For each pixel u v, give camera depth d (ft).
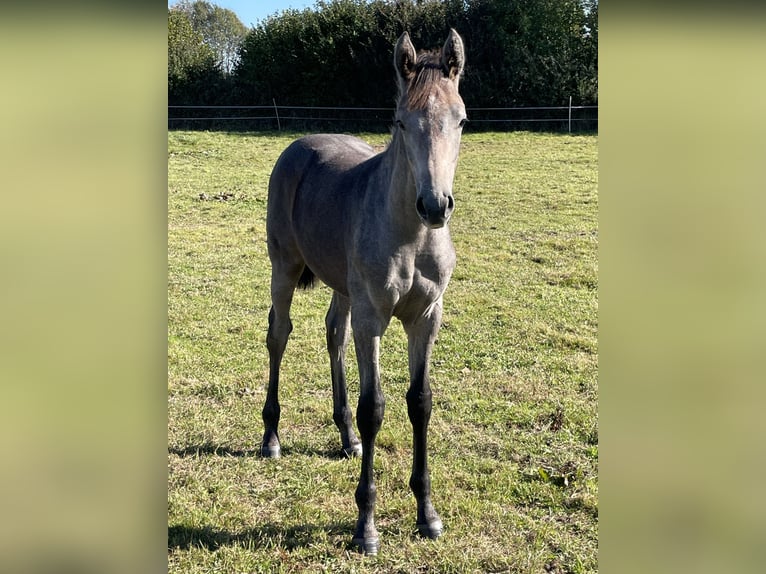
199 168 48.26
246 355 18.42
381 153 11.44
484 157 53.21
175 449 13.65
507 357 18.04
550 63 72.18
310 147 14.16
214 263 27.27
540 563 10.19
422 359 11.00
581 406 15.16
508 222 33.14
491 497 11.89
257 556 10.46
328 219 11.94
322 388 16.53
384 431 14.24
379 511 11.61
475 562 10.23
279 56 77.15
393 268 10.24
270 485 12.50
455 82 9.64
